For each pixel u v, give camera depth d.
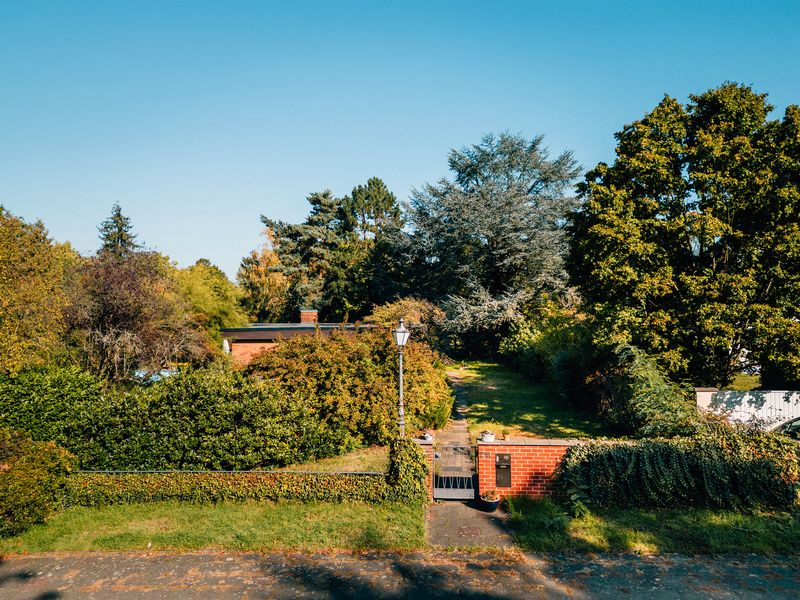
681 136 16.89
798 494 9.80
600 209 17.14
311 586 8.02
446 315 36.16
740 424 10.80
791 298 15.14
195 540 9.55
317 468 12.88
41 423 13.78
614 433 16.14
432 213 39.81
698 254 17.50
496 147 40.81
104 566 8.82
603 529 9.38
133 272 21.12
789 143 15.06
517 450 10.86
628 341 15.95
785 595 7.26
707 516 9.60
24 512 10.01
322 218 64.62
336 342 16.19
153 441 12.32
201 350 23.48
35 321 17.00
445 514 10.48
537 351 26.88
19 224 17.62
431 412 16.94
